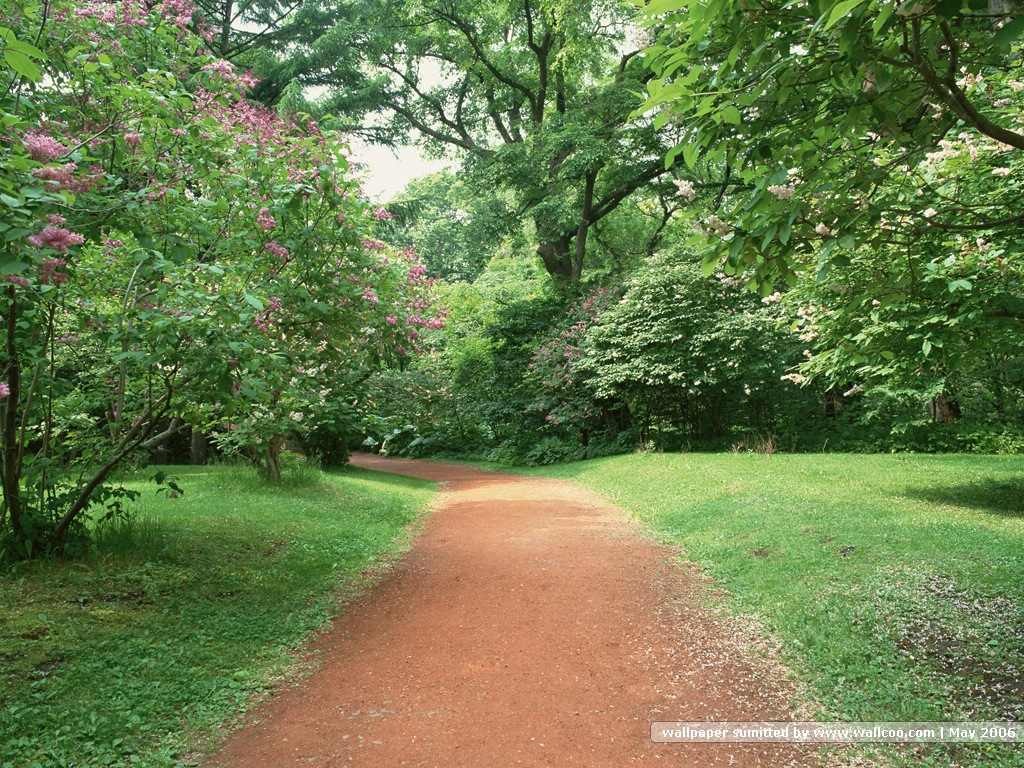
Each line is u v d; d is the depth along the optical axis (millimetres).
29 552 5695
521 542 8734
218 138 6211
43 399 6312
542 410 22375
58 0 5762
